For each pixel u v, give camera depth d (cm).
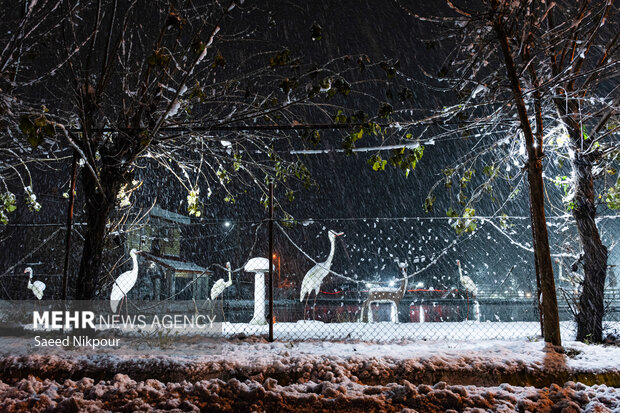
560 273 988
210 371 566
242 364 575
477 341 763
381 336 849
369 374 561
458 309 1611
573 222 972
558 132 966
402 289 1038
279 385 545
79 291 777
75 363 591
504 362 575
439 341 773
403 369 564
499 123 905
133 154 792
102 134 796
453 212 948
